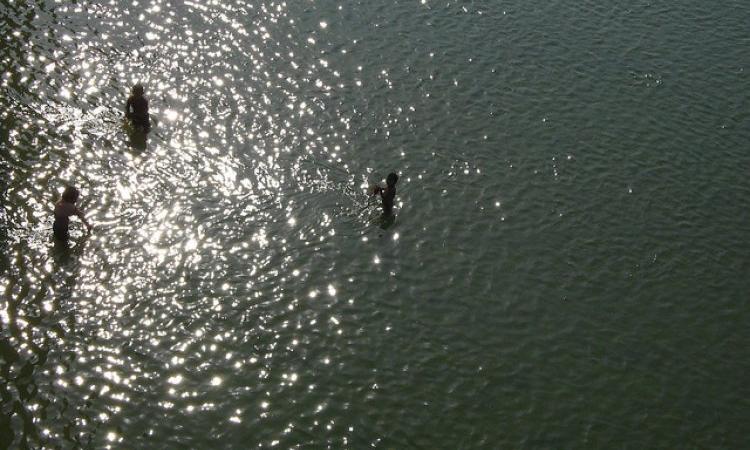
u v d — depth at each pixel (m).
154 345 20.22
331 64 32.22
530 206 26.91
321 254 23.83
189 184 25.41
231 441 18.25
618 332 22.88
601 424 20.16
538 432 19.69
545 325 22.75
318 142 28.06
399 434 19.03
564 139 30.14
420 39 34.78
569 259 25.09
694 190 28.59
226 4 34.75
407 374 20.62
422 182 27.11
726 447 20.08
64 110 27.36
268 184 25.97
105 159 25.67
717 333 23.28
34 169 24.73
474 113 30.80
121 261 22.33
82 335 20.12
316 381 20.02
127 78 29.47
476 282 23.81
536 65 34.19
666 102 32.97
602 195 27.81
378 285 23.16
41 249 22.17
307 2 36.06
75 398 18.58
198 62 30.98
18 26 31.12
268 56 32.03
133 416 18.44
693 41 37.41
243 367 20.06
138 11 33.38
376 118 29.66
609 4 39.78
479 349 21.69
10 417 17.91
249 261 23.16
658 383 21.52
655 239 26.33
